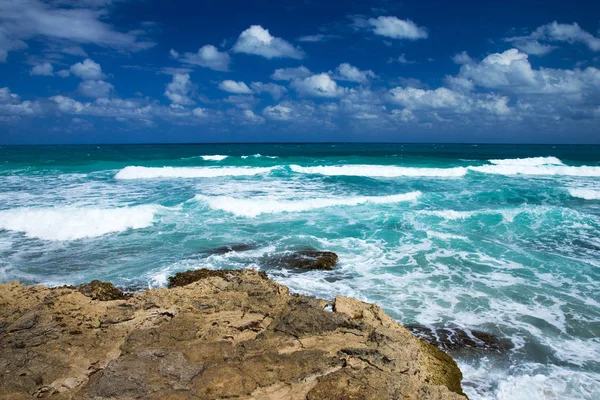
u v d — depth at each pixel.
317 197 18.34
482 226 13.70
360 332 6.00
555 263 10.49
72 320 6.02
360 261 10.49
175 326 5.95
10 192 18.77
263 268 9.92
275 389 4.69
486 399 5.29
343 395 4.59
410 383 4.90
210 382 4.71
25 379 4.75
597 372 5.94
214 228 13.23
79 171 27.39
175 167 29.23
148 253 10.88
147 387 4.57
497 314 7.73
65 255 10.66
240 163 34.53
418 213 14.98
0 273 9.34
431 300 8.29
